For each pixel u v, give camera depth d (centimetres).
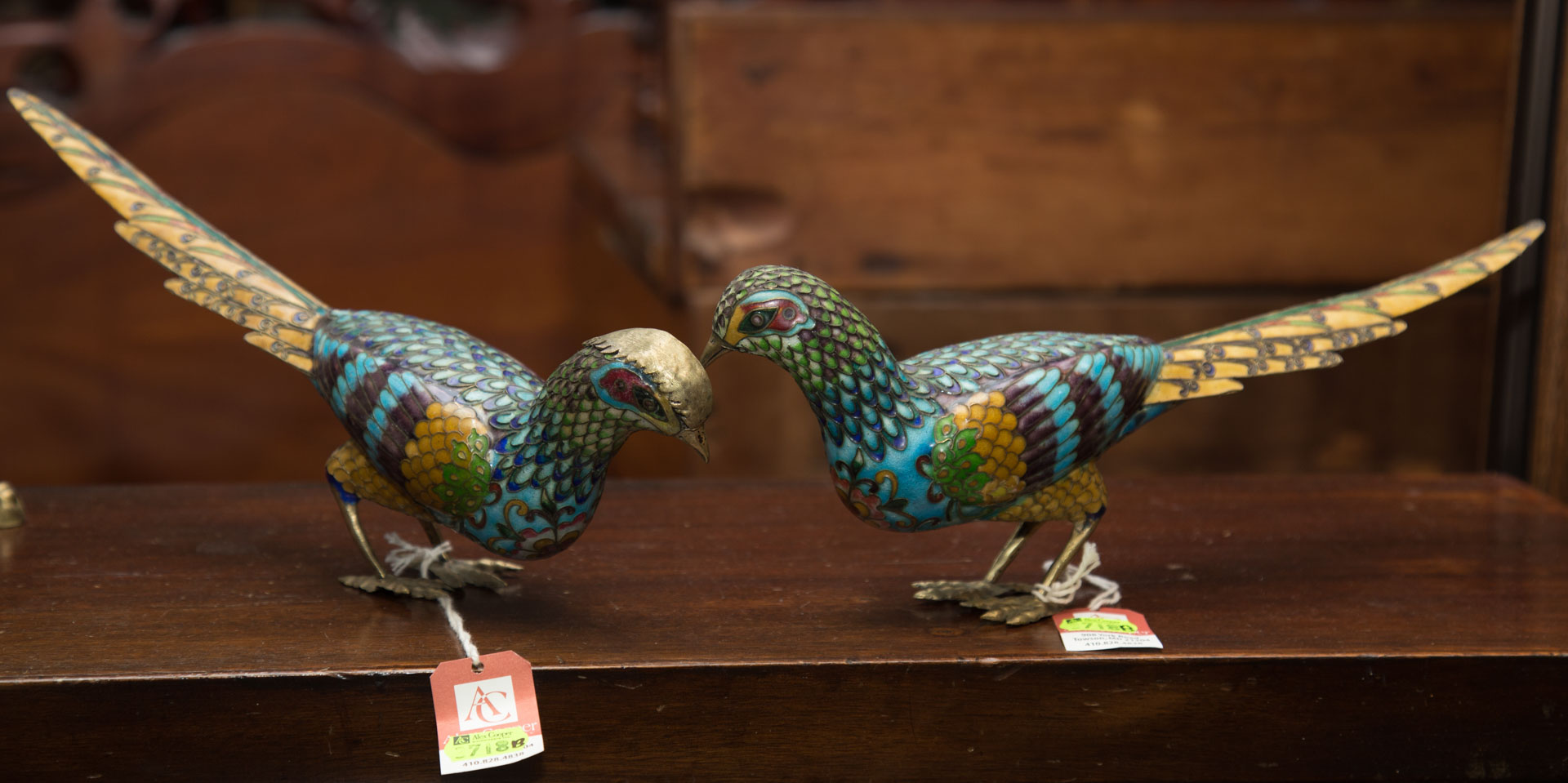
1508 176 102
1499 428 104
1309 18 116
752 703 82
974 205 118
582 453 81
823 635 84
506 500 82
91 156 88
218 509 97
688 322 118
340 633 84
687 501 99
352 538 92
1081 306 120
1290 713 83
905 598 88
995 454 82
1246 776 83
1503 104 117
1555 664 83
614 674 81
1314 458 123
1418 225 119
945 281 119
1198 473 123
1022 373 83
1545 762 84
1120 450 122
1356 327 86
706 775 82
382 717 81
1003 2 119
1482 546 93
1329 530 95
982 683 82
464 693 81
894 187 118
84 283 140
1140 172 118
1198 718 83
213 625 84
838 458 83
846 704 82
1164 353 86
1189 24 116
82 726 80
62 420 143
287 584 88
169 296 142
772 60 115
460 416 82
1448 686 83
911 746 83
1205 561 92
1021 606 86
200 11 150
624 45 148
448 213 148
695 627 84
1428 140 118
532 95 147
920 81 116
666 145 119
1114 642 83
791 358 81
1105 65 116
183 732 81
